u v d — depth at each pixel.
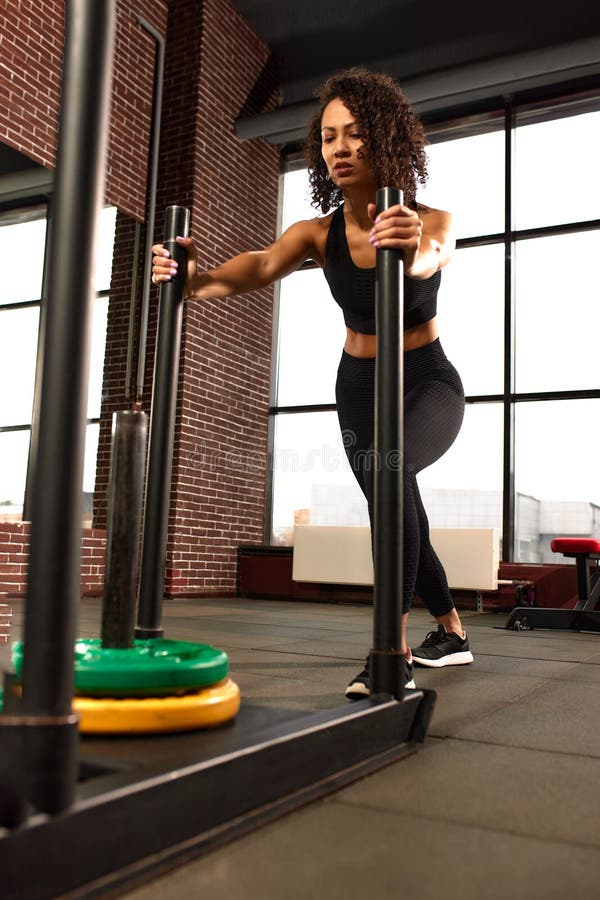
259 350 7.03
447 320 6.60
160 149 6.55
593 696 1.76
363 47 7.11
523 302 6.45
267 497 7.10
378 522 1.20
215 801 0.79
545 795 0.95
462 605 5.74
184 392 6.13
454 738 1.27
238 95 6.94
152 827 0.71
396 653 1.19
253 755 0.85
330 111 1.76
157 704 0.95
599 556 4.19
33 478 0.64
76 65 0.66
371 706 1.12
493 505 6.25
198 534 6.21
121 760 0.82
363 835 0.80
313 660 2.23
